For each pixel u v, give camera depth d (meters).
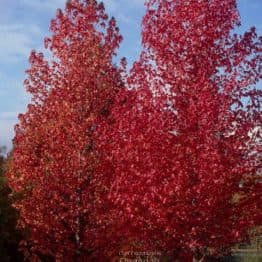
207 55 14.40
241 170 13.27
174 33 14.61
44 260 22.47
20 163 18.75
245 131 13.66
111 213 17.48
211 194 13.19
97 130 17.44
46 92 19.27
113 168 16.45
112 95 19.02
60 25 19.69
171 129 13.82
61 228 18.80
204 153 13.19
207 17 14.52
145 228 14.34
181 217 13.47
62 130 18.50
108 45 19.72
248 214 14.05
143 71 14.47
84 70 19.17
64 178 18.34
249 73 14.23
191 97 14.01
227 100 13.73
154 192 13.27
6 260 22.25
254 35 14.60
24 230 21.81
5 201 23.08
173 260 15.00
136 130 13.78
